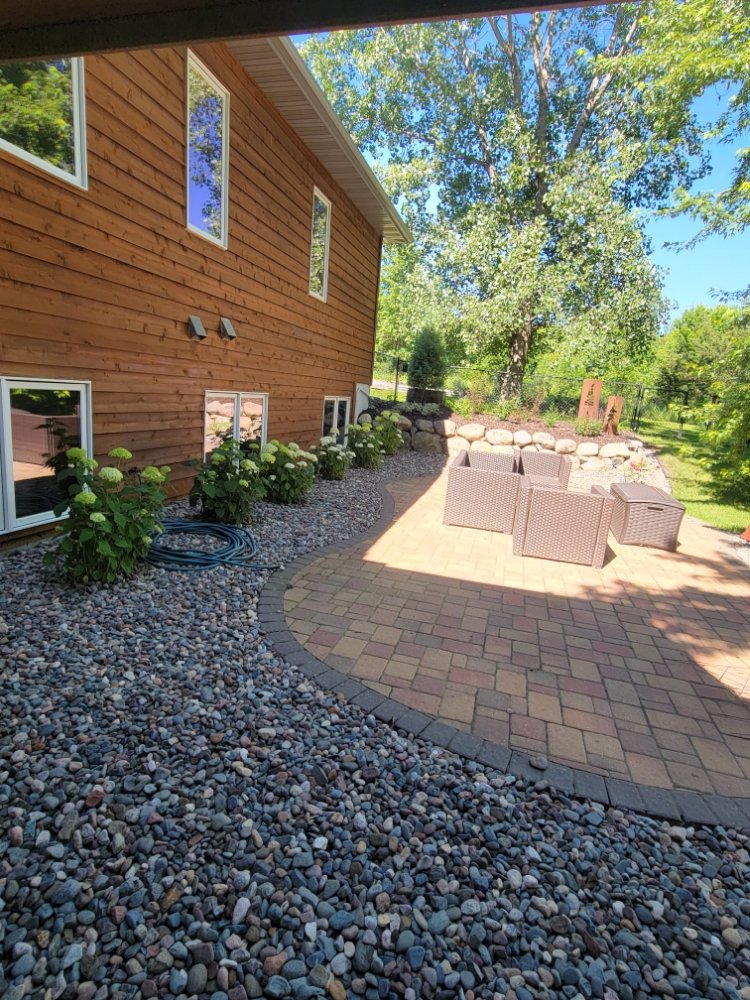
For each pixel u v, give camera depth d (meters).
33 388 3.68
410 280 15.80
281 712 2.44
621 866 1.79
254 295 6.45
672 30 9.73
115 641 2.83
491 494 5.82
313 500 6.53
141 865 1.62
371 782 2.06
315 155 7.67
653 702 2.80
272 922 1.50
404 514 6.41
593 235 13.09
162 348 4.92
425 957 1.44
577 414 13.06
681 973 1.45
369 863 1.71
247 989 1.33
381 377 18.12
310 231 7.80
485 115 15.72
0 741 2.05
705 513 7.70
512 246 13.57
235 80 5.55
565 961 1.46
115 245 4.21
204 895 1.55
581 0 1.06
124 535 3.38
